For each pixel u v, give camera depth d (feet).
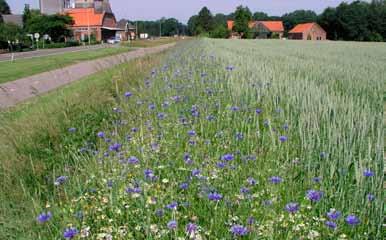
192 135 13.69
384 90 28.02
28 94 40.75
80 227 8.79
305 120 16.01
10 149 15.46
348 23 302.25
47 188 12.23
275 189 10.05
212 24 367.45
